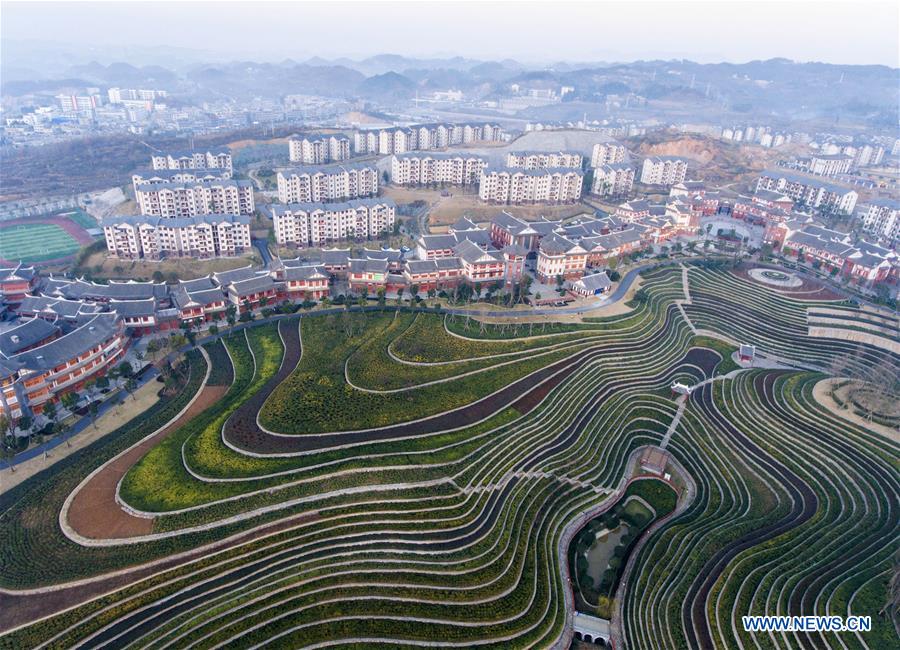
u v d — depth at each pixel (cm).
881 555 8781
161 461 9756
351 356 13375
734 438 12200
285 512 8931
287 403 11356
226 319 15350
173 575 7906
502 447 10975
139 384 12700
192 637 7200
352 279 17062
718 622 7956
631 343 15200
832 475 10950
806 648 7350
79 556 8050
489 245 19475
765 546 9200
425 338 14388
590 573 9450
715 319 17412
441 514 9381
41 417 11394
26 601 7444
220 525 8619
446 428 11119
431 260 17500
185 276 18800
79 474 9562
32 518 8662
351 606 7875
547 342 14675
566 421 12031
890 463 11062
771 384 13962
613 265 19212
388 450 10312
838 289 19100
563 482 10712
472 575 8562
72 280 16925
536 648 7925
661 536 9781
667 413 13000
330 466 9762
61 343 12088
